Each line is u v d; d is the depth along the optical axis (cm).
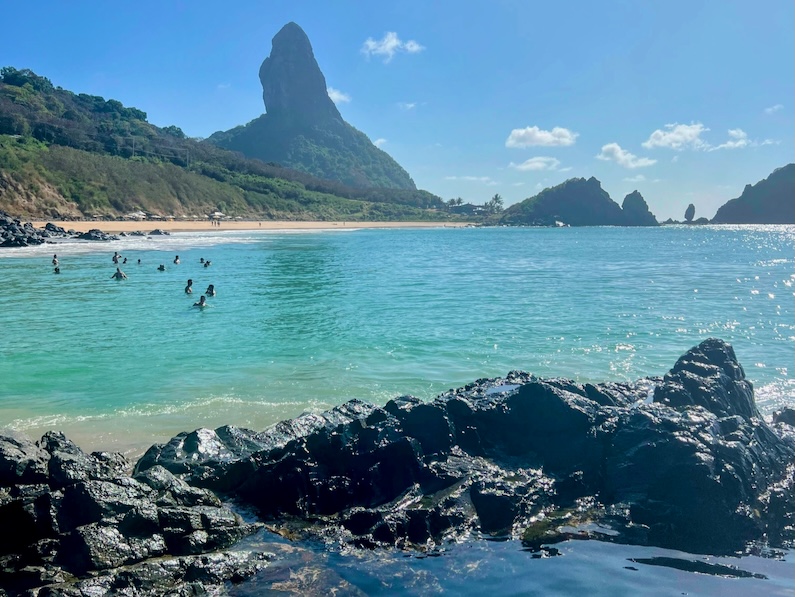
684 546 738
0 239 5703
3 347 1836
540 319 2341
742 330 2145
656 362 1675
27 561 677
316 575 684
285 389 1416
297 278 3844
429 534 753
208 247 6531
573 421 933
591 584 658
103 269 4059
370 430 924
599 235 13788
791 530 770
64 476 766
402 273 4300
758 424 948
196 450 962
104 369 1591
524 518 793
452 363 1659
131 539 705
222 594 652
